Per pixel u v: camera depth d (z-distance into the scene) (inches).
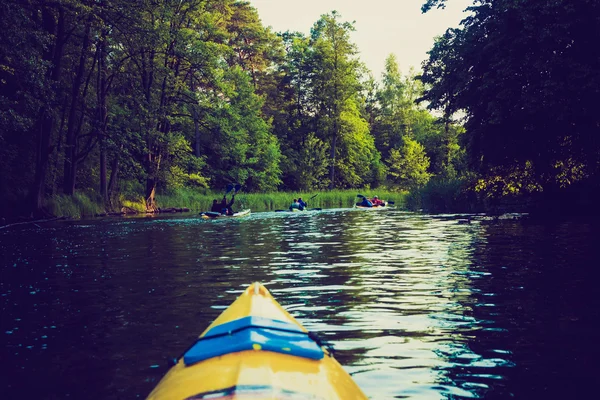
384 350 197.5
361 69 2741.1
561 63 773.3
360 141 2795.3
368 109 3882.9
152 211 1343.5
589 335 212.5
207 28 1443.2
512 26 844.6
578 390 160.1
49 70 1008.9
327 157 2632.9
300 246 530.9
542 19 796.6
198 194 1707.7
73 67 1219.9
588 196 900.6
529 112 799.1
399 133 3567.9
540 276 333.1
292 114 2728.8
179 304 272.8
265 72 2834.6
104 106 1195.3
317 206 1772.9
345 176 2768.2
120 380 171.0
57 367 184.2
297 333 148.4
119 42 1168.8
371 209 1402.6
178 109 1466.5
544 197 960.9
